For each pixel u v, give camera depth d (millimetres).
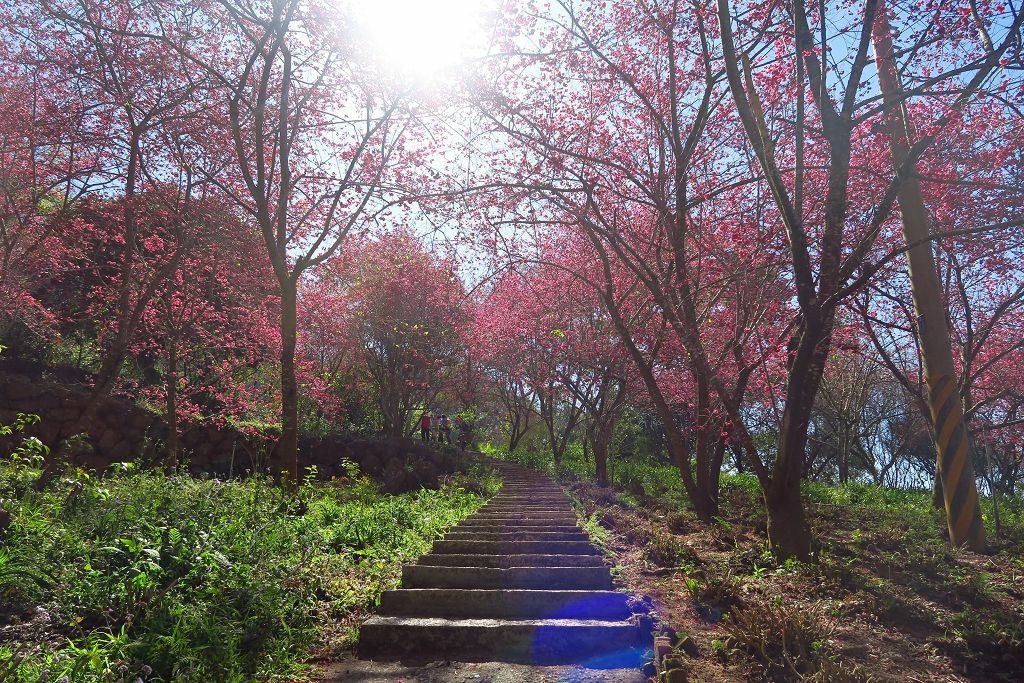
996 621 5539
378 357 22969
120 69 11555
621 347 18422
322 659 5012
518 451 32219
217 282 16625
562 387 23922
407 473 19016
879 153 10484
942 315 10258
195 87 11133
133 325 11992
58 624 4449
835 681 4293
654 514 13344
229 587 5086
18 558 4922
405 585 6699
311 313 19438
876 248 11734
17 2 10695
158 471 11070
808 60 8023
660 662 4734
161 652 4172
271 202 13633
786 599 6078
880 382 24375
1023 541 10195
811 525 11156
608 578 6727
